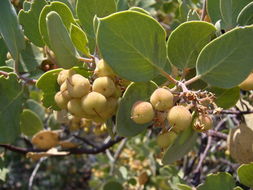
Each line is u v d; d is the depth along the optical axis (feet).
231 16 0.68
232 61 0.55
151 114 0.52
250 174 0.67
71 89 0.54
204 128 0.54
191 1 1.02
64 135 1.39
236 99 0.70
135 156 1.58
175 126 0.51
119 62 0.53
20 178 2.63
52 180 2.69
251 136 0.74
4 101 0.69
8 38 0.67
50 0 0.75
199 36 0.57
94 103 0.53
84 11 0.65
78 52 0.65
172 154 0.60
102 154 1.71
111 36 0.52
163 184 1.35
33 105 1.21
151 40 0.54
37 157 1.02
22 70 0.82
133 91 0.57
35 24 0.71
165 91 0.52
